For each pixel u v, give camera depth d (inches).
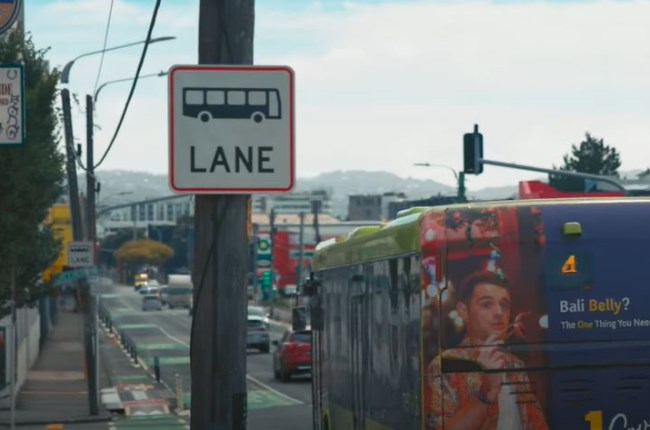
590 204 477.4
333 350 719.7
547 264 473.4
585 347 471.2
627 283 474.9
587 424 469.4
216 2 469.4
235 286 469.7
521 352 468.4
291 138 458.0
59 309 5172.2
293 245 6279.5
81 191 3336.6
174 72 455.2
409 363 493.7
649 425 472.7
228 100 456.8
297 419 1454.2
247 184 455.8
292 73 458.6
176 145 454.0
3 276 1218.0
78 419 1521.9
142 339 3718.0
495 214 474.6
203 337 471.8
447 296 469.7
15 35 1154.7
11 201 1128.8
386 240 543.2
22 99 735.1
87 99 1752.0
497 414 466.3
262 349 2903.5
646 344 473.1
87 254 1594.5
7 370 1715.1
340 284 691.4
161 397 1893.5
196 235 471.5
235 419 473.1
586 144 4138.8
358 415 623.8
